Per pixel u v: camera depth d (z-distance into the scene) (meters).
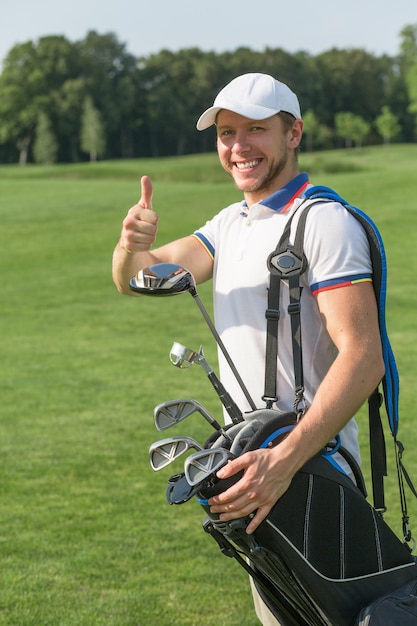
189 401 2.44
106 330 13.20
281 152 2.62
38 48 128.25
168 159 89.88
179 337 12.51
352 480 2.53
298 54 145.38
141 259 2.81
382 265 2.40
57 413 8.48
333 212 2.44
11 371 10.50
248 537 2.27
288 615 2.52
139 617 4.25
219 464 2.22
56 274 19.39
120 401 8.91
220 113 2.64
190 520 5.64
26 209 32.38
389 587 2.38
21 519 5.67
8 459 7.02
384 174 38.56
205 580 4.70
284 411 2.51
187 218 28.72
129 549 5.14
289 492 2.29
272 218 2.58
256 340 2.54
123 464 6.85
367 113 130.88
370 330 2.35
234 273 2.60
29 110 121.69
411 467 6.39
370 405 2.51
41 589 4.59
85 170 64.56
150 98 127.69
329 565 2.33
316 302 2.46
